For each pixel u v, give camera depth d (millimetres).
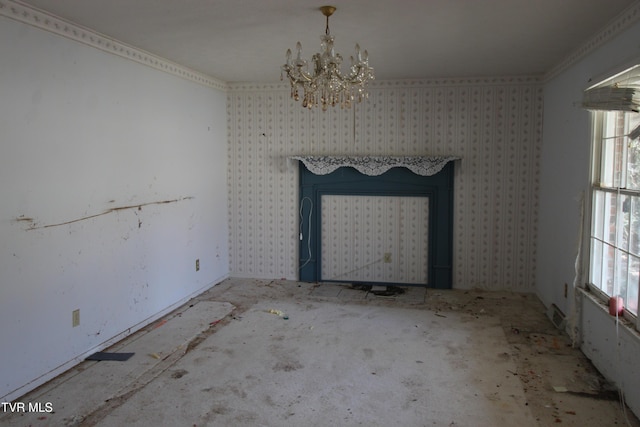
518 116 5086
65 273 3285
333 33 3459
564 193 4129
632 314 2842
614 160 3205
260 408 2826
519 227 5203
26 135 2945
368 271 5602
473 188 5258
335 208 5586
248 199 5770
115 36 3582
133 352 3633
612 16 3006
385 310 4656
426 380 3186
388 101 5340
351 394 2996
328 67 2842
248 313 4559
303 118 5539
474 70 4777
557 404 2867
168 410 2799
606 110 3066
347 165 5363
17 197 2891
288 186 5660
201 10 2967
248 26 3299
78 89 3363
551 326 4211
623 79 2982
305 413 2773
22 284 2943
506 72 4879
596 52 3406
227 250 5875
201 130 5129
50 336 3168
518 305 4809
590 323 3465
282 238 5750
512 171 5156
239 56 4234
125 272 3928
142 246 4148
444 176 5273
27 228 2969
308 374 3271
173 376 3238
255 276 5875
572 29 3285
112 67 3709
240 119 5680
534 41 3607
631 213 2881
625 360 2844
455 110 5215
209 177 5348
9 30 2809
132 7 2916
